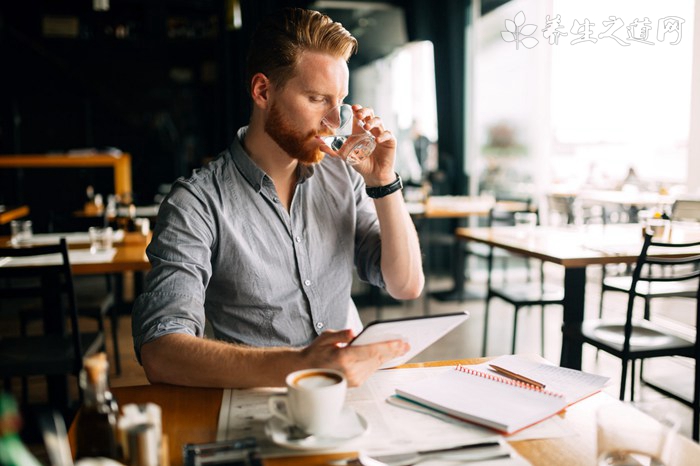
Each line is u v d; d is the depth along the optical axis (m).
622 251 2.46
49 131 7.31
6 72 7.07
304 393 0.73
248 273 1.19
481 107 5.70
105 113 7.40
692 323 3.59
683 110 3.96
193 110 7.57
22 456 0.46
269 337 1.22
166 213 1.14
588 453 0.74
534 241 2.85
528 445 0.76
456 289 4.89
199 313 1.05
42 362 2.16
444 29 5.81
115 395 0.92
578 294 2.58
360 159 1.18
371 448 0.75
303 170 1.25
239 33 5.89
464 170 5.83
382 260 1.30
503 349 3.55
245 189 1.21
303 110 1.11
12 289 2.52
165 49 7.21
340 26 1.11
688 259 2.14
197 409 0.87
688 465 0.71
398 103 6.23
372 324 0.82
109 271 2.43
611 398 0.90
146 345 0.98
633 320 2.56
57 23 6.90
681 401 2.35
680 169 4.89
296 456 0.73
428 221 5.79
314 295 1.26
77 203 6.03
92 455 0.66
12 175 5.89
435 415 0.84
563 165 5.60
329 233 1.29
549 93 5.39
